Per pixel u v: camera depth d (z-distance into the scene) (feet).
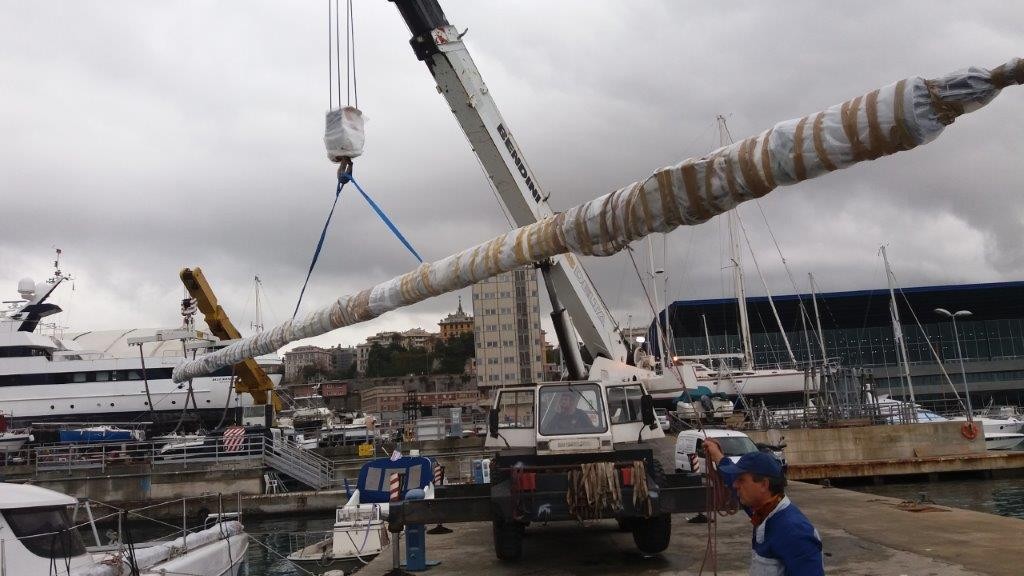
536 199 42.39
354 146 29.17
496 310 353.10
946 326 276.41
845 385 116.06
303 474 100.78
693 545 33.68
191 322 135.64
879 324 278.46
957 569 27.09
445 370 591.78
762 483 11.54
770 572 11.25
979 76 11.05
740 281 170.60
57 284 158.30
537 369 345.31
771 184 13.61
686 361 156.87
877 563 28.58
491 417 31.63
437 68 39.83
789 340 274.36
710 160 14.48
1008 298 264.52
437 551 35.40
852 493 49.21
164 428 151.23
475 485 32.40
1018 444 139.44
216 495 88.22
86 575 29.68
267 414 120.47
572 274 42.78
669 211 15.25
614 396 31.71
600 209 16.98
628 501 27.96
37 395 150.00
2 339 151.23
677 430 107.14
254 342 33.17
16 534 29.63
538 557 32.42
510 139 41.29
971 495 89.15
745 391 152.56
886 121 11.88
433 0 39.11
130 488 95.76
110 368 152.97
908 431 104.06
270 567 57.00
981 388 270.67
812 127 12.87
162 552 36.17
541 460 29.60
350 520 52.16
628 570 29.25
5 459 105.09
